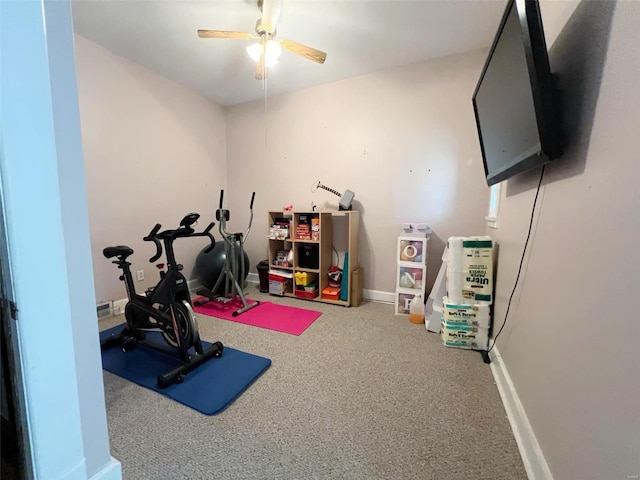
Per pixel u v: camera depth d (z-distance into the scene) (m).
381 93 3.08
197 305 3.12
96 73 2.59
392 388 1.68
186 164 3.52
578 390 0.86
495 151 1.69
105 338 2.23
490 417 1.44
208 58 2.81
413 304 2.72
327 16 2.18
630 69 0.71
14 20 0.68
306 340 2.30
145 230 3.10
